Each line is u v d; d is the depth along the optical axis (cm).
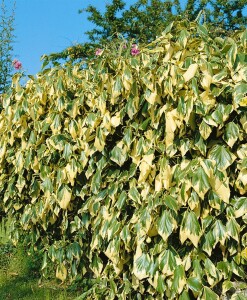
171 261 294
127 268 340
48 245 424
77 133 364
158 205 293
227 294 296
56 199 371
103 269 374
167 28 313
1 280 470
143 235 307
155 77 300
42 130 390
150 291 319
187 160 294
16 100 423
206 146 288
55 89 382
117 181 331
